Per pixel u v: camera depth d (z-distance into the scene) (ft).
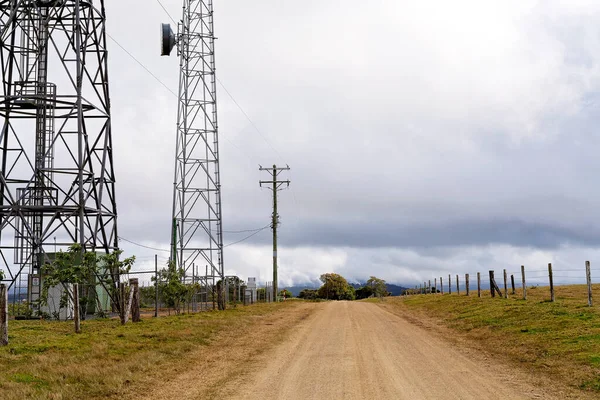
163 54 179.11
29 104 121.90
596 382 46.21
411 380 49.57
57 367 53.57
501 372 53.06
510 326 82.48
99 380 50.11
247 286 216.74
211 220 178.09
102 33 131.44
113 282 108.99
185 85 181.47
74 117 123.03
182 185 177.06
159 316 116.78
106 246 128.26
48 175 127.54
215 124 182.29
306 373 53.67
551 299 105.40
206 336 81.82
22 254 119.03
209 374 54.54
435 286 215.31
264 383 49.49
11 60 126.00
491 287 136.56
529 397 42.86
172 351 67.00
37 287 117.39
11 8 124.26
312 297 422.00
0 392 43.24
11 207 115.75
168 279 129.29
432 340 78.07
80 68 120.06
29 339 70.28
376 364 58.08
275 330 92.94
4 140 125.59
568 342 63.67
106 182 133.08
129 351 65.57
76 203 116.98
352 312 137.18
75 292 80.69
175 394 46.19
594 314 80.69
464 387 46.55
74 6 123.03
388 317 120.16
